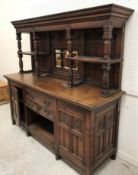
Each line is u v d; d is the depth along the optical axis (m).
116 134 2.03
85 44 2.10
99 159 1.85
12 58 3.80
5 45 3.92
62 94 1.81
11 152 2.26
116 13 1.54
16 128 2.85
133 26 1.72
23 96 2.52
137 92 1.83
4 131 2.75
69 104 1.73
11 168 1.99
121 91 1.89
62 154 2.01
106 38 1.58
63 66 2.46
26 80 2.43
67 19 1.85
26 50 3.18
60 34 2.37
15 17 3.36
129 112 1.94
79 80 2.24
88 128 1.61
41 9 2.75
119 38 1.79
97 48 1.99
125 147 2.06
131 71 1.83
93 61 1.72
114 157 2.10
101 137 1.81
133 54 1.78
